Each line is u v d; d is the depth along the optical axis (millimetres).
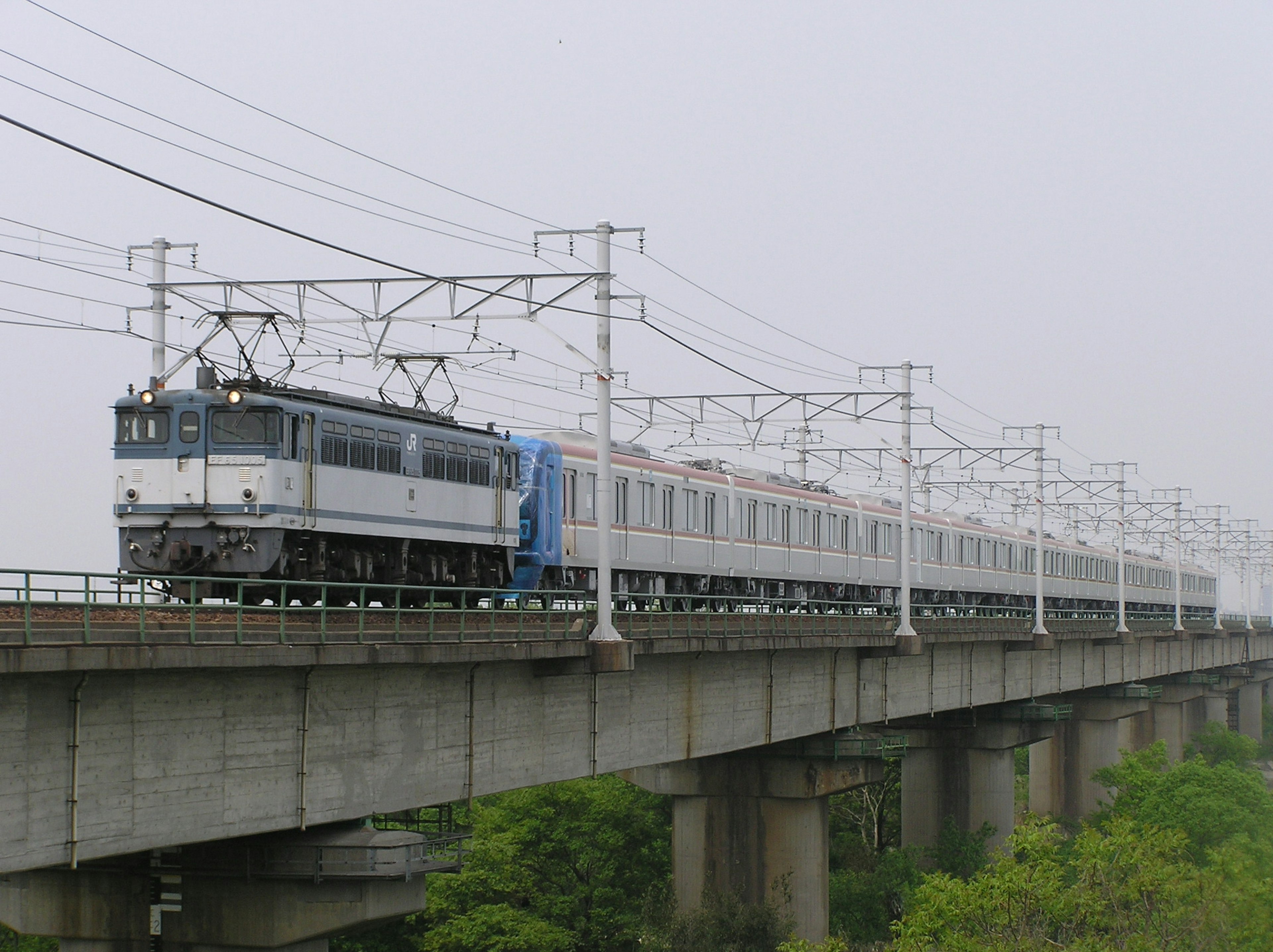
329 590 77250
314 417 73938
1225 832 163750
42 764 50656
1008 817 183250
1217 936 83188
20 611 53344
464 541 90125
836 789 129625
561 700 83625
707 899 129250
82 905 70000
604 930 136250
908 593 131750
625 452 119312
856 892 156000
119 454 72250
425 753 70938
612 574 115000
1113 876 89875
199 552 71438
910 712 144000
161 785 55500
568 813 141625
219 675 58062
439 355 90188
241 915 68438
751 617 105625
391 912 69812
